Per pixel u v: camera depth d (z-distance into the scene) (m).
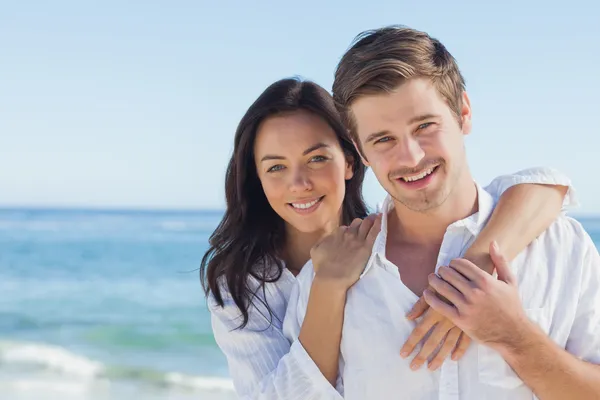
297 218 2.99
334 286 2.32
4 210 105.62
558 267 2.17
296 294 2.69
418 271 2.27
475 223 2.24
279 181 2.98
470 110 2.25
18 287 25.03
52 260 32.59
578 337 2.12
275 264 3.15
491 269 2.15
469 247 2.20
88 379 12.11
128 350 14.90
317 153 2.94
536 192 2.30
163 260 32.22
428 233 2.28
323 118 2.97
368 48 2.12
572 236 2.23
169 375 12.47
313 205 2.97
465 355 2.10
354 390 2.23
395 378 2.16
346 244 2.42
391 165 2.09
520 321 1.99
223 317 3.08
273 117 2.96
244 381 2.90
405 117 2.05
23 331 17.44
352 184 3.31
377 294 2.27
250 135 3.04
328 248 2.44
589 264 2.19
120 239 42.91
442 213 2.24
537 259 2.18
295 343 2.45
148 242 40.47
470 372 2.08
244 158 3.12
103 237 44.69
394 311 2.21
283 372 2.44
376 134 2.10
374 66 2.05
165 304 20.88
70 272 28.92
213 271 3.14
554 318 2.11
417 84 2.06
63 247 37.78
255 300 3.04
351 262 2.34
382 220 2.38
